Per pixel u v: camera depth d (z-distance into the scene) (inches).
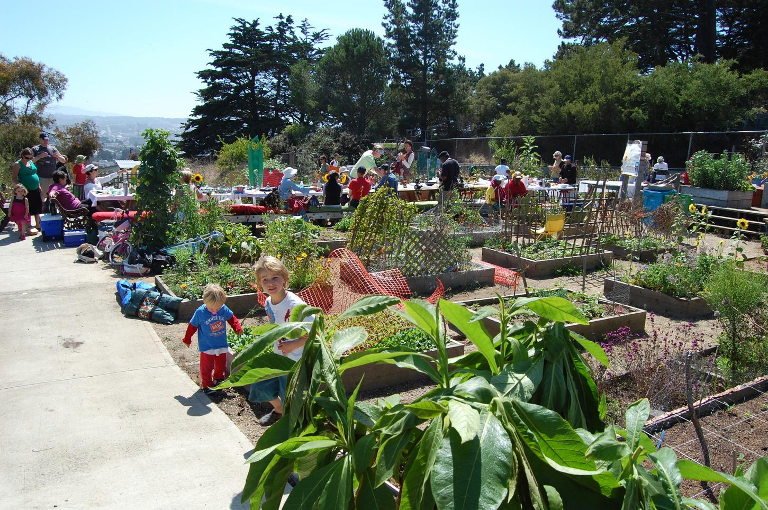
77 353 270.5
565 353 89.0
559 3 1907.0
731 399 221.5
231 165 1157.1
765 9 1518.2
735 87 1285.7
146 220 434.9
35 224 553.3
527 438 69.8
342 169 953.5
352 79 2225.6
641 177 649.6
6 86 1450.5
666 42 1683.1
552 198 641.0
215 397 231.3
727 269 288.5
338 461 76.0
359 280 319.6
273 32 2657.5
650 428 195.2
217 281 363.9
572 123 1483.8
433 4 2154.3
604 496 70.4
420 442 70.0
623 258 521.0
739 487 70.8
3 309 327.9
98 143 1632.6
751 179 711.7
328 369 81.2
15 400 223.3
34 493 166.9
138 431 203.2
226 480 175.8
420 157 1157.1
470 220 588.1
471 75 2691.9
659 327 336.5
